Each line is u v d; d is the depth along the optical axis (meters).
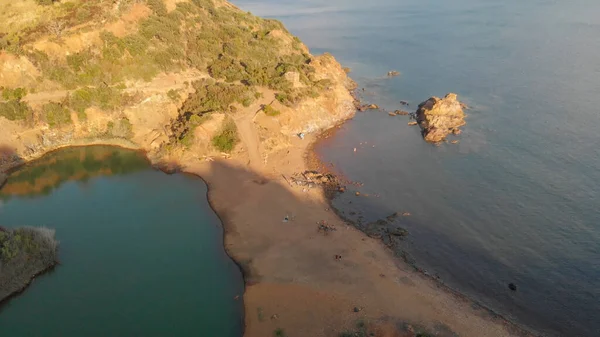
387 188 68.19
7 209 64.19
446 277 50.81
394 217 61.38
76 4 91.00
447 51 134.00
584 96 94.50
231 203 64.69
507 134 81.81
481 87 104.19
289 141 81.25
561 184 66.38
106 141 79.94
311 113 88.62
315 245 55.41
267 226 59.31
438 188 67.69
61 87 79.81
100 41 83.81
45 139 77.44
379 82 111.94
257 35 108.25
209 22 103.69
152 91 84.44
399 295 47.50
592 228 57.16
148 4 94.88
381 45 144.50
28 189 69.56
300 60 107.19
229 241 56.78
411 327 42.91
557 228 57.72
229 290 49.38
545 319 45.06
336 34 162.25
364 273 50.69
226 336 43.31
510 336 42.72
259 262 52.81
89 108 80.25
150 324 44.72
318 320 44.19
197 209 64.19
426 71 117.94
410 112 94.38
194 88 88.31
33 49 79.00
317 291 47.97
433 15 187.50
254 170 72.38
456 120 86.12
